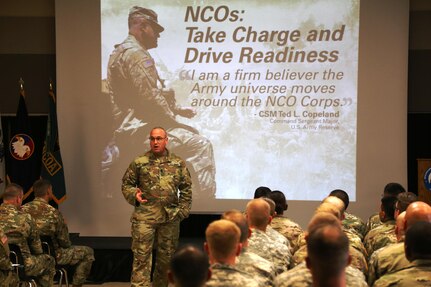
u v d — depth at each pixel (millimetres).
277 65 8047
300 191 8055
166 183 6020
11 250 5398
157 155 6105
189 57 8109
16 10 8422
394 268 3541
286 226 5266
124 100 8117
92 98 8125
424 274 2992
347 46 7969
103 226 8164
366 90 7949
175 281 2436
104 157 8141
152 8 8133
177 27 8117
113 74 8117
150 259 6043
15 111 8469
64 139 8148
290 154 8047
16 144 7824
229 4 8078
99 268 7281
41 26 8422
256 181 8086
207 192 8102
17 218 5422
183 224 8328
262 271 3514
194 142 8109
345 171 8000
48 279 5719
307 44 8016
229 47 8086
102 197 8156
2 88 8445
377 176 7941
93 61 8109
